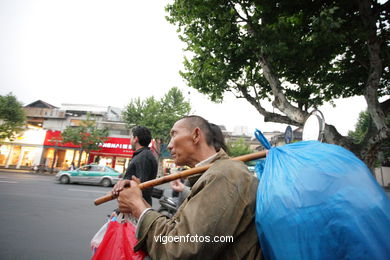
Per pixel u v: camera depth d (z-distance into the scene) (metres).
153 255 0.74
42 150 22.05
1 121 21.44
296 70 6.12
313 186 0.58
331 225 0.52
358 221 0.52
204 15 5.42
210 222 0.68
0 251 3.09
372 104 4.50
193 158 1.07
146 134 2.26
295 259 0.54
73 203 6.62
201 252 0.66
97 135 21.09
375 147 4.71
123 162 22.02
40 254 3.09
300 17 5.18
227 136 29.92
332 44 4.88
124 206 0.92
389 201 0.58
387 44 5.14
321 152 0.68
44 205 6.03
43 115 24.92
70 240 3.66
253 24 5.39
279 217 0.58
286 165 0.68
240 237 0.73
